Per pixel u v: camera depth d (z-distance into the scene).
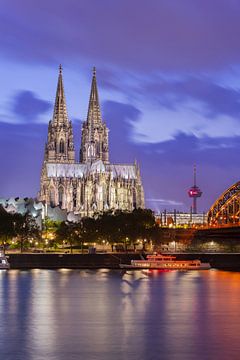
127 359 115.00
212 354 118.00
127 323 145.12
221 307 167.00
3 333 134.75
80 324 143.75
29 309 163.62
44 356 117.00
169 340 128.25
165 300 179.50
